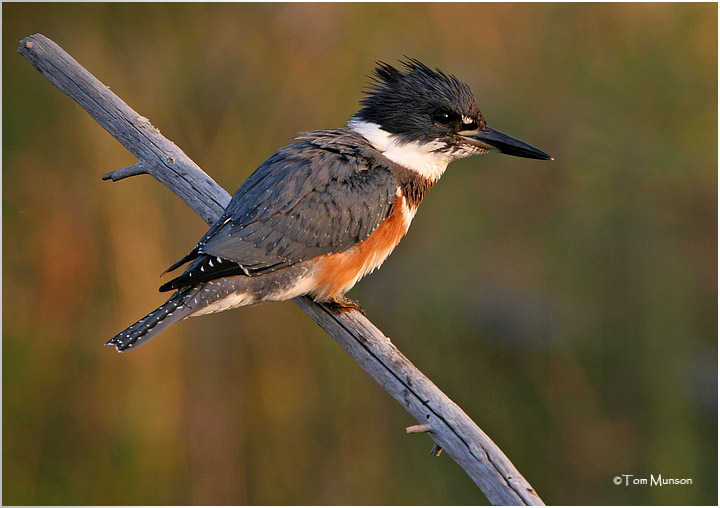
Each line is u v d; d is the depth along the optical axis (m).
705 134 12.03
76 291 10.30
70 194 10.37
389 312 11.45
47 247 10.23
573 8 12.65
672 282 11.35
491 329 11.18
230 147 10.76
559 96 12.48
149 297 10.25
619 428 10.66
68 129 10.47
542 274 11.49
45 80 10.62
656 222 11.74
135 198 10.26
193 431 10.25
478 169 11.98
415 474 10.34
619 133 12.20
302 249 6.92
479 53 12.56
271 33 11.23
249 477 10.26
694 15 12.34
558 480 10.48
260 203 6.88
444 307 11.28
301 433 10.31
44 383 10.11
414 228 11.80
